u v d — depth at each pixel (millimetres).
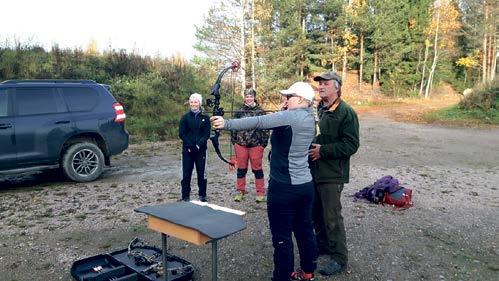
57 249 4559
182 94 17062
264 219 5531
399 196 6199
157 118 14891
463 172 9000
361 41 40281
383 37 39531
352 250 4539
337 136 3781
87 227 5250
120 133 8180
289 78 33094
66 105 7609
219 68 26234
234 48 27766
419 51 43188
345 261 3969
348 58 40219
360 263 4211
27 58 15320
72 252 4477
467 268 4148
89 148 7762
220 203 6266
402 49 40812
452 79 46781
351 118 3734
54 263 4199
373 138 15117
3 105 6996
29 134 7145
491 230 5262
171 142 13227
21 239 4852
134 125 14039
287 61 31188
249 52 28250
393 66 41688
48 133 7316
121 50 17781
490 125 19656
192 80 18297
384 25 39594
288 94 3443
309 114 3420
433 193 7070
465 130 18000
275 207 3445
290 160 3373
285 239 3473
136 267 3900
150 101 15594
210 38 27891
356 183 7730
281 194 3400
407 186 7566
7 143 6953
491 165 9914
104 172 8688
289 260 3473
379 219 5598
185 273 3758
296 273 3873
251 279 3861
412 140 14570
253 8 27812
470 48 44875
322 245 4320
